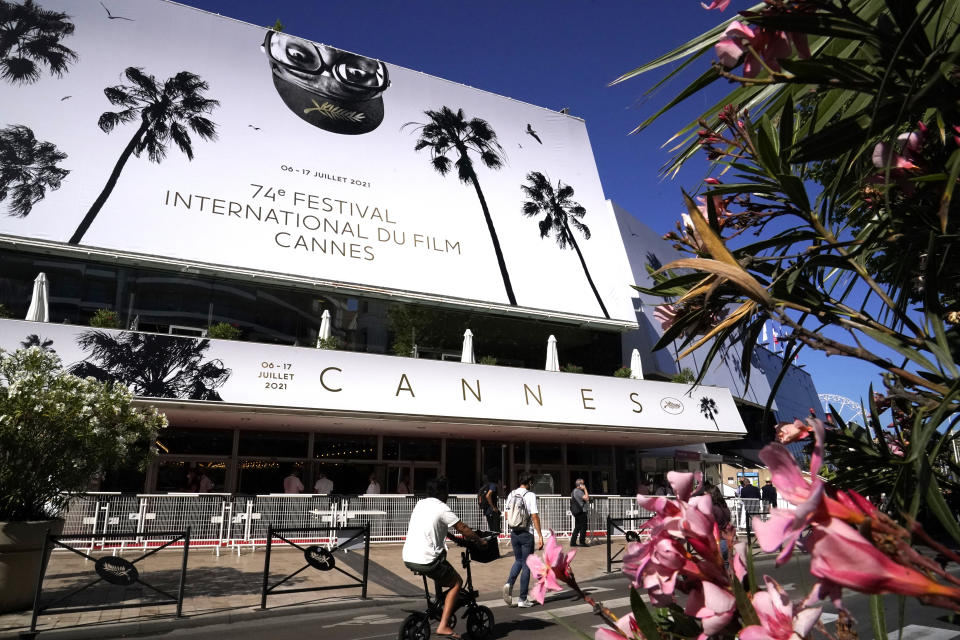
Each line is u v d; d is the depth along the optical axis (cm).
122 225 1702
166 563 1070
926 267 103
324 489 1585
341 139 2217
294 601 775
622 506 1664
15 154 1669
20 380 673
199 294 1781
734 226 141
